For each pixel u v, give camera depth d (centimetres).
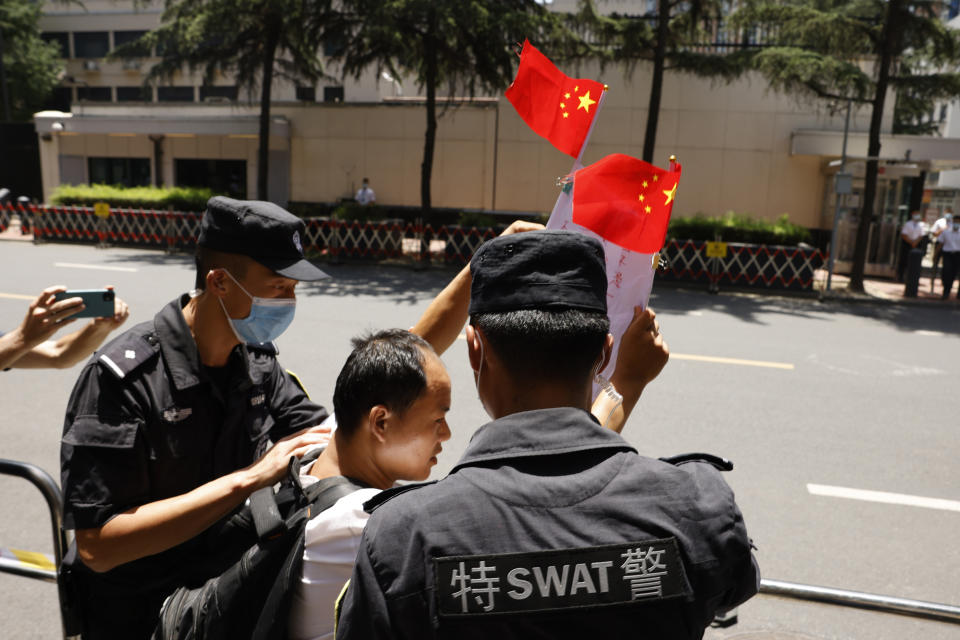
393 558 93
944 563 385
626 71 1598
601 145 1912
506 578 90
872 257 1717
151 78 1958
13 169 2594
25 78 3434
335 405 132
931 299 1393
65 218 1819
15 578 347
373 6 1422
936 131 3039
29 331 182
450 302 159
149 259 1569
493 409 111
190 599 140
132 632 161
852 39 1355
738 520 100
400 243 1675
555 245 103
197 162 2398
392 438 127
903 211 1928
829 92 1559
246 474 141
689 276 1471
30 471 249
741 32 1648
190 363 159
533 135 1998
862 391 726
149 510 141
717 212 1891
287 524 124
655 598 91
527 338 100
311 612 120
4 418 563
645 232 130
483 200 2059
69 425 148
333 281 1360
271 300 162
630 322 138
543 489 96
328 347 811
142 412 153
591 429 102
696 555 94
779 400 680
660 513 95
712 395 687
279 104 2173
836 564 381
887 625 330
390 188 2127
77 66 3688
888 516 440
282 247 159
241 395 170
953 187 3316
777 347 918
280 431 189
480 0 1404
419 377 126
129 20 3644
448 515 94
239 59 1809
